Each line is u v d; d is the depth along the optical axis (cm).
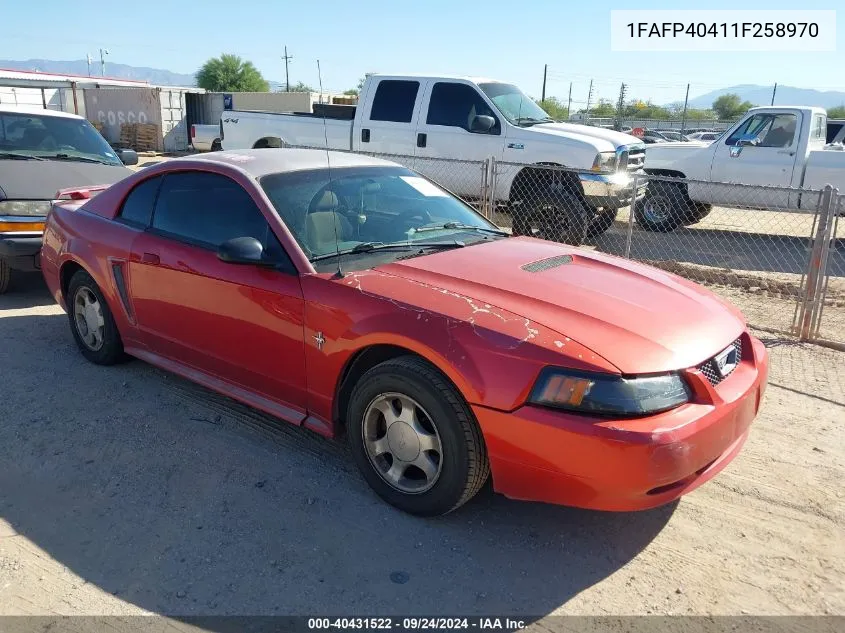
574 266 367
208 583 276
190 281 388
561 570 289
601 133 975
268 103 3447
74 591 270
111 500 331
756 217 1331
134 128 3089
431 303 306
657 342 287
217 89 6094
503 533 313
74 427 401
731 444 300
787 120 1062
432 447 308
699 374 284
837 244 1102
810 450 393
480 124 945
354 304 320
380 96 1037
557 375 270
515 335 282
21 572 280
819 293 579
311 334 335
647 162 1177
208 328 388
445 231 411
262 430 402
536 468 277
